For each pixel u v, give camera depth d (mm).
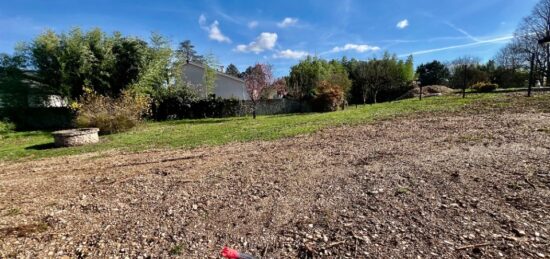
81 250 2340
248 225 2576
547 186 2746
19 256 2285
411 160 4031
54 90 17109
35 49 16609
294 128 9008
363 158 4426
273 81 29812
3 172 5680
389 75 30344
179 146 7355
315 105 19766
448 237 2115
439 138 5312
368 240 2180
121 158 6250
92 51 17219
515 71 26438
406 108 11656
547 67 27516
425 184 3092
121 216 2953
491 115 7355
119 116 12109
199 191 3531
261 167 4430
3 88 16734
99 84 17125
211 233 2482
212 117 21062
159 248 2297
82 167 5598
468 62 38500
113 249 2322
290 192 3252
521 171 3164
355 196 2975
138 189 3793
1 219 3055
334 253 2074
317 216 2623
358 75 30156
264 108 22125
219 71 30812
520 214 2332
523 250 1907
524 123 5797
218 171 4406
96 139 9422
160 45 20125
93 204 3350
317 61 29828
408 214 2496
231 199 3186
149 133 11031
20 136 12859
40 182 4629
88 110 12312
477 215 2375
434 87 23969
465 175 3221
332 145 5719
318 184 3432
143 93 17781
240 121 14602
